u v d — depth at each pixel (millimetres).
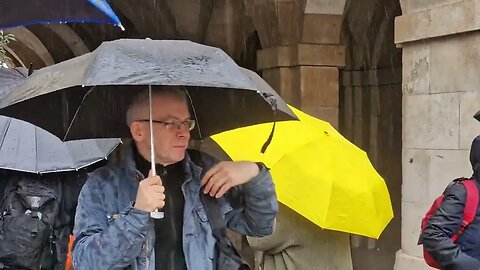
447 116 5391
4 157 3379
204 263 2072
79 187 3639
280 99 2387
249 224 2236
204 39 13070
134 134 2104
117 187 2074
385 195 3793
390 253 11422
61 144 3492
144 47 1986
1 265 3344
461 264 3129
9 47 17109
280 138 3639
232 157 3617
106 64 1899
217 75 1938
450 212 3182
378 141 12438
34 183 3436
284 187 3535
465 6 5125
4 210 3363
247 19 12227
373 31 12117
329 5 9516
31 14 3035
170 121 2061
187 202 2107
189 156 2238
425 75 5602
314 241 3805
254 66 12680
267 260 3920
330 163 3605
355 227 3570
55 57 16812
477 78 5121
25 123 3510
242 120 2402
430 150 5559
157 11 13398
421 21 5559
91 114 2316
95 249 1905
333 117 9719
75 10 2900
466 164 5223
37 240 3340
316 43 9594
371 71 12430
